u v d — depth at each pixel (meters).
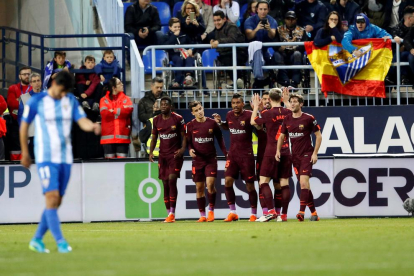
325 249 20.45
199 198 37.50
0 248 22.28
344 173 38.91
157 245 22.33
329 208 38.91
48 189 20.11
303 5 48.22
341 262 17.39
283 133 34.88
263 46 44.19
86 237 26.31
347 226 30.70
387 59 43.25
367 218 38.53
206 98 44.03
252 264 17.16
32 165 39.94
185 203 39.44
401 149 42.69
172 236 26.03
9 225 38.81
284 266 16.67
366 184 38.88
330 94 43.69
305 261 17.64
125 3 53.84
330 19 43.16
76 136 42.69
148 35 48.50
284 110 35.59
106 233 28.59
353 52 43.19
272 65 44.34
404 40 43.16
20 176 39.88
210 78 48.88
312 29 47.94
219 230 28.95
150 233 28.09
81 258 18.86
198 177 37.22
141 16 48.66
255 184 39.53
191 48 45.47
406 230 27.88
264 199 35.78
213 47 44.03
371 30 44.03
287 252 19.73
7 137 42.88
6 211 39.75
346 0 48.38
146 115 42.03
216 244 22.34
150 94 42.31
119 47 44.38
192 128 37.03
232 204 37.38
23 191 39.84
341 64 43.28
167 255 19.41
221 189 39.41
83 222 39.72
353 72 43.19
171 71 45.34
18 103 42.88
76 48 44.47
